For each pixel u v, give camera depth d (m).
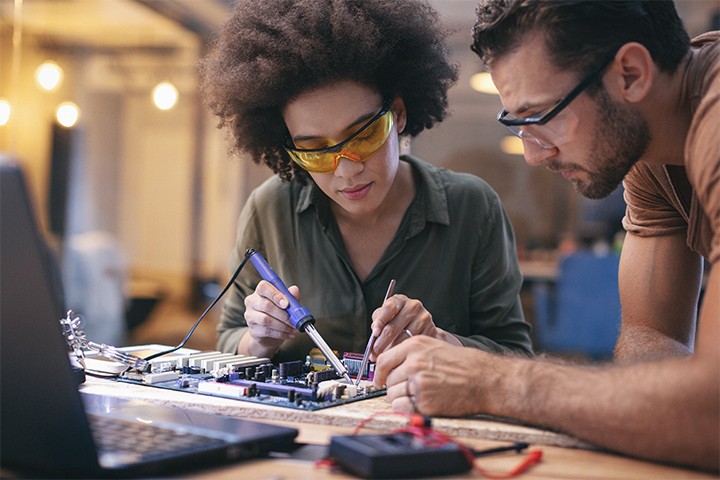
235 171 7.78
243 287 1.76
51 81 6.34
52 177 6.66
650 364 0.95
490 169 9.05
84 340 1.40
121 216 7.93
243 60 1.50
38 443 0.82
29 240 0.79
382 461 0.82
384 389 1.25
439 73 1.60
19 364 0.82
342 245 1.63
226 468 0.87
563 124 1.11
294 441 0.99
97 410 1.03
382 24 1.46
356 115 1.39
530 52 1.10
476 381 1.06
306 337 1.63
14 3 3.57
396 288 1.62
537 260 6.90
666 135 1.16
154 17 6.75
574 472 0.88
